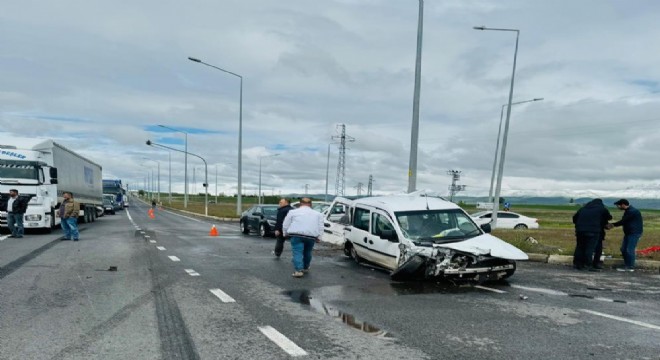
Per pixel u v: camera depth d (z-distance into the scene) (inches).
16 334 227.9
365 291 345.7
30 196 750.5
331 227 556.4
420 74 711.1
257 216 872.9
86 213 1256.8
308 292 340.2
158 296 317.7
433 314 277.0
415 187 707.4
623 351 211.8
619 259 499.2
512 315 275.9
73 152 1075.3
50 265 448.1
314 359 197.3
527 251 561.0
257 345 215.2
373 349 211.2
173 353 203.0
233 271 434.3
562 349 213.9
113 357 197.3
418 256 376.8
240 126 1606.8
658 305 306.0
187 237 808.9
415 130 709.9
